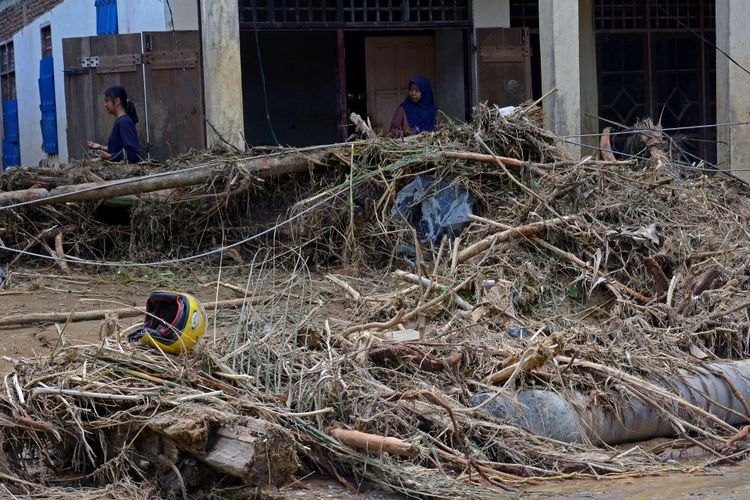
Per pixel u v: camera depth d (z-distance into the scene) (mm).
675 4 15938
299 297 8258
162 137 12984
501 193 9766
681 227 9430
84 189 10141
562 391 6293
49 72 17594
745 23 13102
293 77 17219
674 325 7914
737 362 7262
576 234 9016
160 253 10391
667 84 16000
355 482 5398
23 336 7621
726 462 6211
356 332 6652
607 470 5840
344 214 9914
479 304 7656
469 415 5938
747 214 10391
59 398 5324
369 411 5680
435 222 9602
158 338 5797
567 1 12453
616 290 8492
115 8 15023
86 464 5453
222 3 11602
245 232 10273
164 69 12953
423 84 12734
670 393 6559
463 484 5391
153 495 5070
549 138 10102
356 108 17328
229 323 7457
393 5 15031
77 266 10266
